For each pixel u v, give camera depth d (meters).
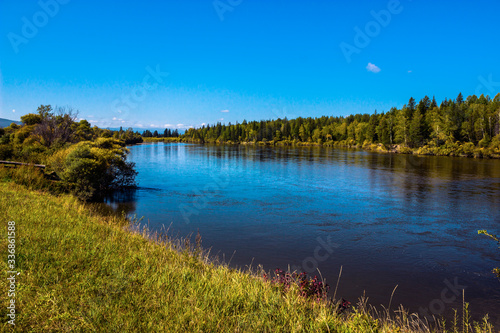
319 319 4.50
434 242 12.62
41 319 3.77
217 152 84.50
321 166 45.84
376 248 11.67
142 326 3.84
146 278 5.34
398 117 100.25
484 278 9.17
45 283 4.63
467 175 35.50
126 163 24.81
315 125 166.88
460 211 18.25
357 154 78.12
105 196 20.95
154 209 17.28
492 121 82.19
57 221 8.44
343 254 10.91
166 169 40.28
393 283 8.69
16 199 10.67
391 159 60.84
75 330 3.59
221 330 3.88
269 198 21.53
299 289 5.82
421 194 23.70
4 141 36.25
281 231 13.61
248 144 168.62
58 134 32.12
